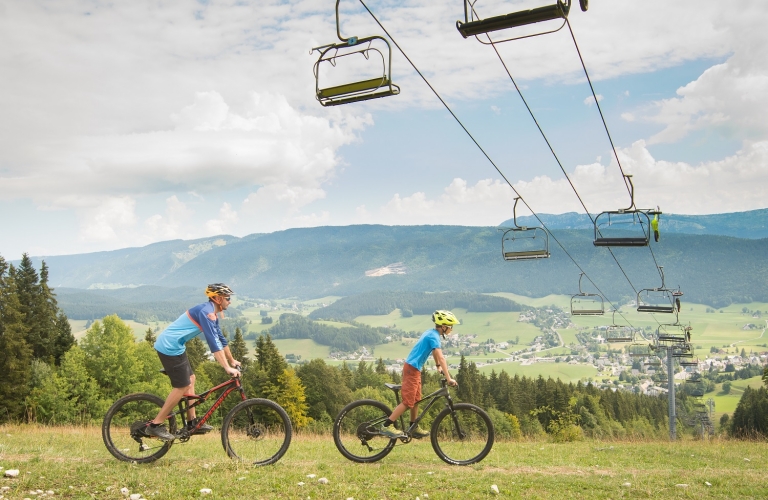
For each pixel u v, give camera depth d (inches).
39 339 2669.8
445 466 342.6
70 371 1983.3
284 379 2610.7
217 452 374.0
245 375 2736.2
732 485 335.0
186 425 314.7
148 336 3144.7
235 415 322.3
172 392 306.2
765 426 2950.3
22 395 2021.4
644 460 474.9
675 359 1680.6
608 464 431.8
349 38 282.2
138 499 243.6
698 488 319.3
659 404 4879.4
